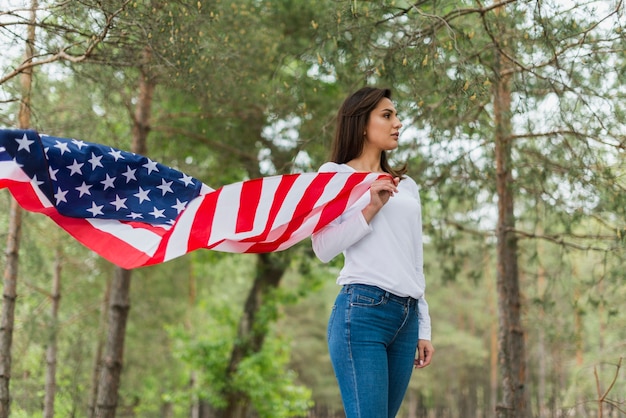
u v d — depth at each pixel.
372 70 5.40
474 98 4.57
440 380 31.41
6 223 8.44
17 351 10.09
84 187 3.64
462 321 32.94
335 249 3.06
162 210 3.69
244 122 9.61
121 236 3.59
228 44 6.41
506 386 6.57
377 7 4.86
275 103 6.47
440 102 5.48
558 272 7.07
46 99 7.77
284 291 14.16
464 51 5.05
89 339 13.32
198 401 14.31
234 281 19.97
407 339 3.07
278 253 9.55
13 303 6.64
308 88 7.18
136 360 15.70
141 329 15.57
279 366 14.22
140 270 14.48
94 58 5.32
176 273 15.38
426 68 4.96
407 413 33.72
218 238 3.38
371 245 3.04
